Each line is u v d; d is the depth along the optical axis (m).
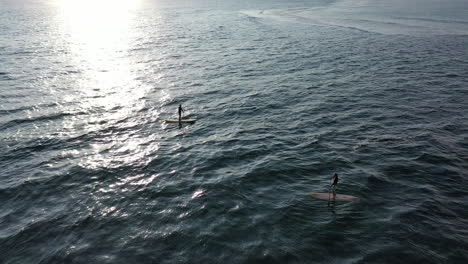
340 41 73.56
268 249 16.05
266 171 23.14
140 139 28.64
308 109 34.78
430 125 30.48
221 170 23.50
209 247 16.25
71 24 109.94
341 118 32.38
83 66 53.91
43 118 32.72
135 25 107.69
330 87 42.00
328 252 15.86
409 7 138.00
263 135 29.03
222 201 19.88
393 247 16.08
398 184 21.41
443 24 93.69
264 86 42.72
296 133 29.30
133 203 19.94
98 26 105.56
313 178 22.27
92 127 30.91
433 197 20.02
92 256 15.92
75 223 18.27
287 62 55.28
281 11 138.50
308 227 17.52
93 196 20.75
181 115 33.75
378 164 23.86
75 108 35.44
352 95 38.91
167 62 56.56
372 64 53.44
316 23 103.12
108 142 28.08
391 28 89.75
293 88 41.75
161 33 89.62
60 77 47.19
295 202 19.62
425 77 45.84
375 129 29.80
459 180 21.86
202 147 27.05
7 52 63.84
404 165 23.66
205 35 84.88
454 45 67.31
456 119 31.77
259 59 57.66
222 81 45.16
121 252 16.12
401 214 18.44
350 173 22.70
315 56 59.44
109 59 59.31
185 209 19.20
